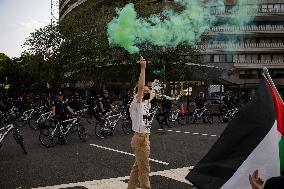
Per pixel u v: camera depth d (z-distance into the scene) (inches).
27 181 275.9
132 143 205.2
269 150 93.3
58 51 1253.7
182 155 374.3
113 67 1139.3
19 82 2006.6
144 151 202.2
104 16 1045.8
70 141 511.8
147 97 208.2
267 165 93.2
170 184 257.6
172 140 499.5
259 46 1823.3
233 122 101.4
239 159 97.1
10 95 1321.4
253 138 96.0
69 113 498.6
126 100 851.4
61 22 1261.1
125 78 1168.2
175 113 749.9
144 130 202.5
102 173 297.1
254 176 86.0
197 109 788.6
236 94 1103.6
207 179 101.0
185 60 985.5
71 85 1563.7
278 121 95.3
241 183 95.3
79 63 1210.0
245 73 1873.8
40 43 1296.8
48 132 466.9
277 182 77.2
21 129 701.9
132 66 1033.5
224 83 1000.9
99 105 629.6
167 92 763.4
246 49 1786.4
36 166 333.1
